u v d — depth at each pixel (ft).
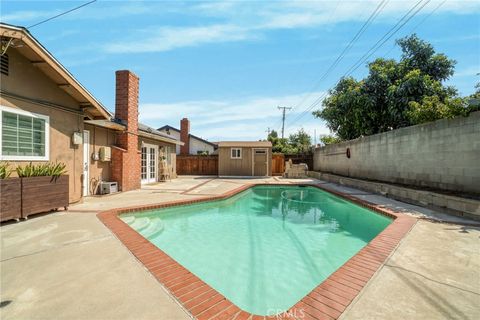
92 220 15.56
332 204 29.91
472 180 19.74
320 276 12.07
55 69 17.51
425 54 37.45
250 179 50.55
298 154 63.62
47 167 17.12
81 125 21.76
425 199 21.47
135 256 10.08
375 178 34.50
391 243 12.30
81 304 6.77
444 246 11.94
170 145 50.34
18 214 14.76
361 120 43.14
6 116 15.48
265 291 10.66
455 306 7.00
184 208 23.47
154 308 6.66
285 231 19.30
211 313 6.55
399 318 6.45
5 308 6.53
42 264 9.25
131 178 31.91
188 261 13.69
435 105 24.02
